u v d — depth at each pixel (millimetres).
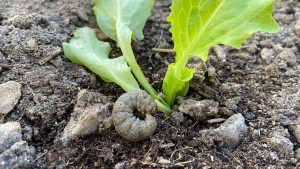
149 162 64
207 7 65
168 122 70
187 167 64
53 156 65
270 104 75
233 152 67
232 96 76
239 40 65
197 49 68
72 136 67
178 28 66
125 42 74
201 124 72
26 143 64
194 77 76
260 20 64
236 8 64
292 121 72
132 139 65
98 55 75
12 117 69
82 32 79
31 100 71
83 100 71
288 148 67
